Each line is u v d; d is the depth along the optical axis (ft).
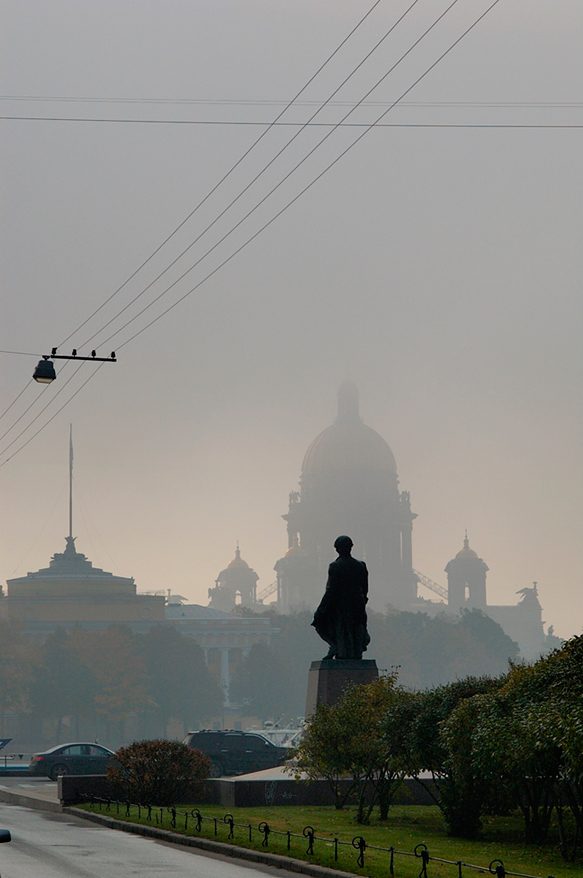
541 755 370.73
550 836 414.82
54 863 358.64
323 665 638.12
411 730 448.65
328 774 524.11
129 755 563.07
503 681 448.65
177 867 352.90
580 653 401.49
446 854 371.15
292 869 351.25
